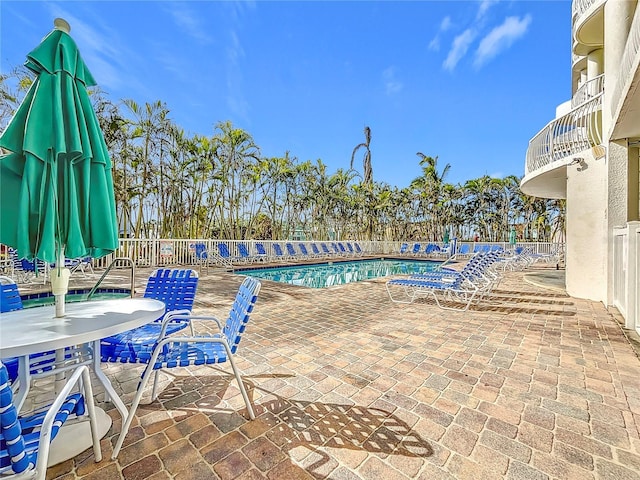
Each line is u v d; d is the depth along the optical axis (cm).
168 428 200
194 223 1388
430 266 1576
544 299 609
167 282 327
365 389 252
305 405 228
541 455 178
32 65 182
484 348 344
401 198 2327
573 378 273
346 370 287
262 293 665
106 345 217
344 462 172
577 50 778
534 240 2272
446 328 418
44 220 173
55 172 177
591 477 162
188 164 1273
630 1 520
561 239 2092
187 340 198
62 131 178
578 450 183
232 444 185
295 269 1377
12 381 192
